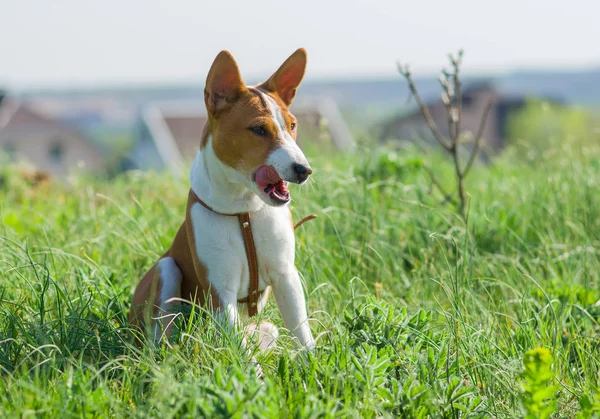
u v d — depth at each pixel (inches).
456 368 201.3
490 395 198.4
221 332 213.2
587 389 202.7
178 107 1594.5
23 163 595.8
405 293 285.0
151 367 193.5
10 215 389.1
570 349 234.8
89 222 358.0
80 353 219.3
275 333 236.5
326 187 357.7
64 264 293.4
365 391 184.2
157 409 176.7
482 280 279.4
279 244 228.5
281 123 217.8
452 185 430.3
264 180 211.5
